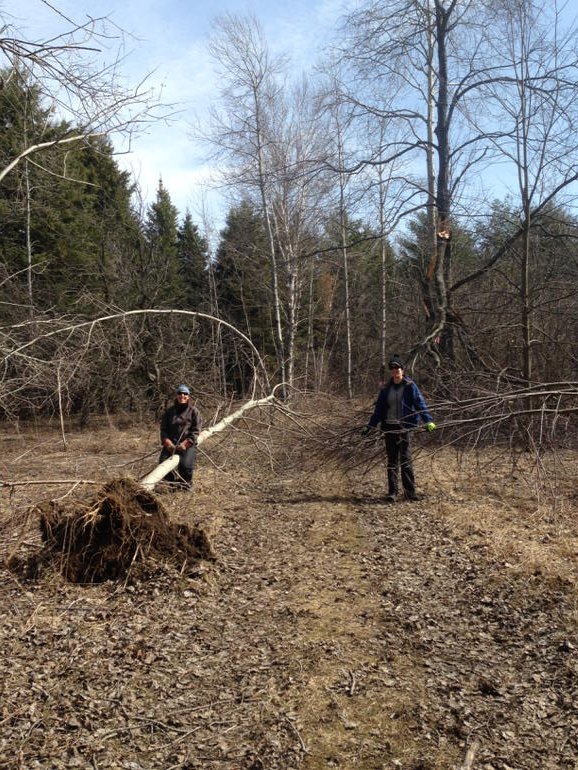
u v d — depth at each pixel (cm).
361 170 1547
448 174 1477
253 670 409
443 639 450
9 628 468
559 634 445
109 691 384
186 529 613
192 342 2058
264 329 2838
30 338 1021
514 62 1177
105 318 913
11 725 349
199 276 3025
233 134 2073
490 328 1307
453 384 983
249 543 681
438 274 1420
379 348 2372
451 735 339
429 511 793
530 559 584
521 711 359
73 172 1202
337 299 2892
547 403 842
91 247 1975
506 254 1380
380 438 852
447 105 1481
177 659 425
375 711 362
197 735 341
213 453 1156
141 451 1357
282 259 2223
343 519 771
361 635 458
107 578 558
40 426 1888
